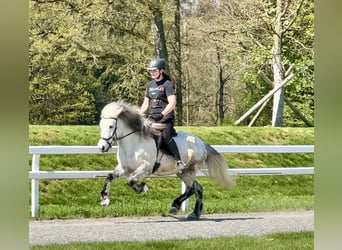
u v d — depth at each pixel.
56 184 11.44
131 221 9.26
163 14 24.11
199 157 9.62
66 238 7.76
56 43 23.11
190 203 11.23
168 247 7.25
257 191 12.95
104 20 23.22
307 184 13.60
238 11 22.14
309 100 23.23
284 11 21.17
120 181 12.01
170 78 9.52
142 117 9.26
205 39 23.55
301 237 7.84
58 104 23.61
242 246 7.34
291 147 10.89
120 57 23.61
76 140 13.20
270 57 21.45
